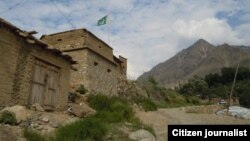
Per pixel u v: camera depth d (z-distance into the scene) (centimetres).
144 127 1634
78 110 1700
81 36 2377
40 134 1141
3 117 1161
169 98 4309
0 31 1282
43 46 1532
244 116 2744
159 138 1572
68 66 1788
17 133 1083
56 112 1612
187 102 4869
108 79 2631
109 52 2716
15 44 1367
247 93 6103
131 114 1966
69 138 1166
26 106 1412
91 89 2308
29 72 1450
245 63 17988
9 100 1312
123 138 1378
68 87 1769
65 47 2412
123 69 3359
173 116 2452
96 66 2450
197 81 6981
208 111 3052
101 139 1280
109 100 2169
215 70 18212
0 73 1272
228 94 6494
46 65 1590
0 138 984
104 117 1716
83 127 1264
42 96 1541
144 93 3572
